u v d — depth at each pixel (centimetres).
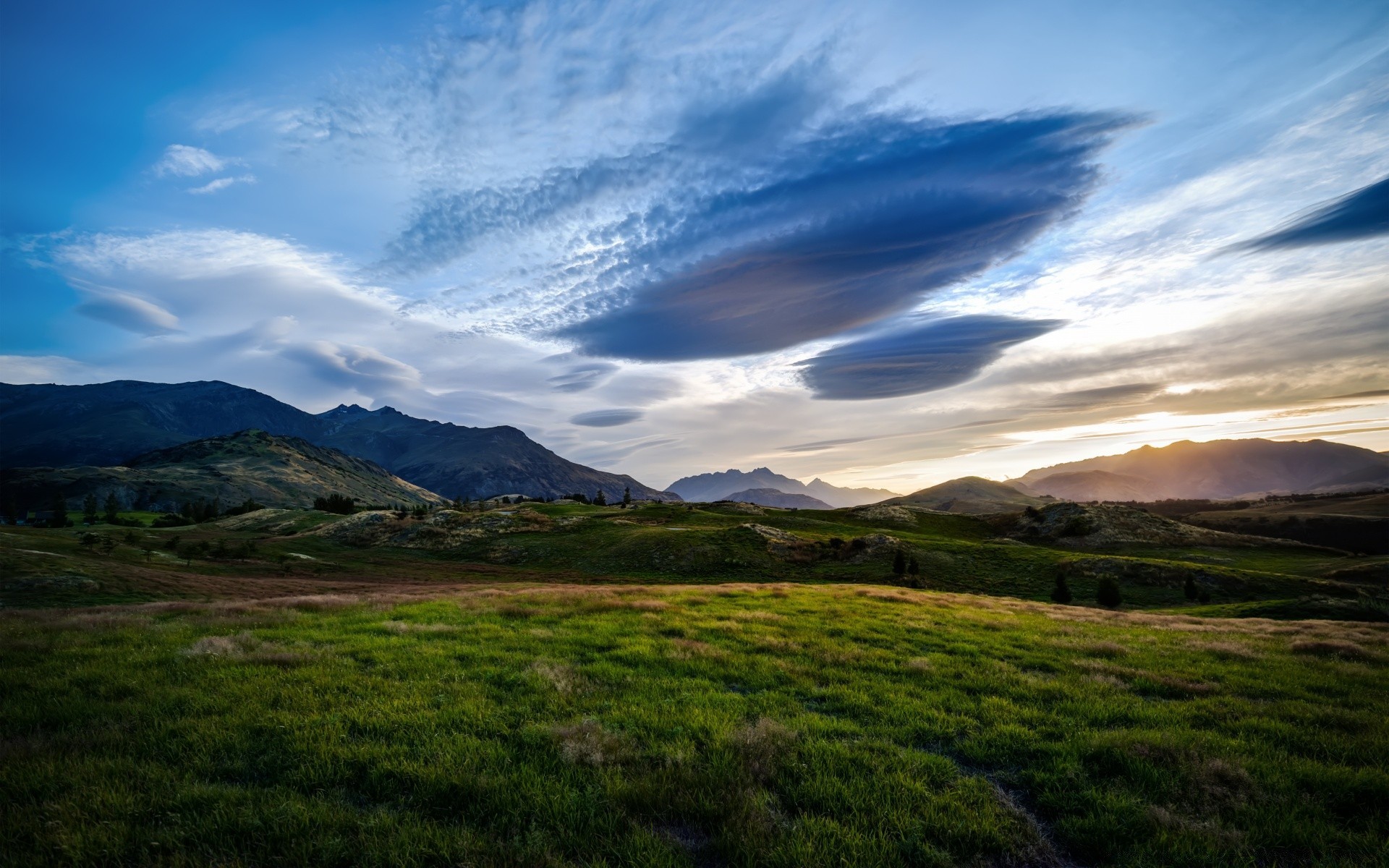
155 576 5488
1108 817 667
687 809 666
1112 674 1343
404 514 14525
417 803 671
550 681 1114
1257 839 651
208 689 1034
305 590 5222
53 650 1284
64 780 686
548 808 650
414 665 1205
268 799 664
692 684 1139
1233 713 1057
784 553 9319
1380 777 770
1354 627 2353
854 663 1359
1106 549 11338
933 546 9469
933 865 587
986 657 1484
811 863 569
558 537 11456
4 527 9762
